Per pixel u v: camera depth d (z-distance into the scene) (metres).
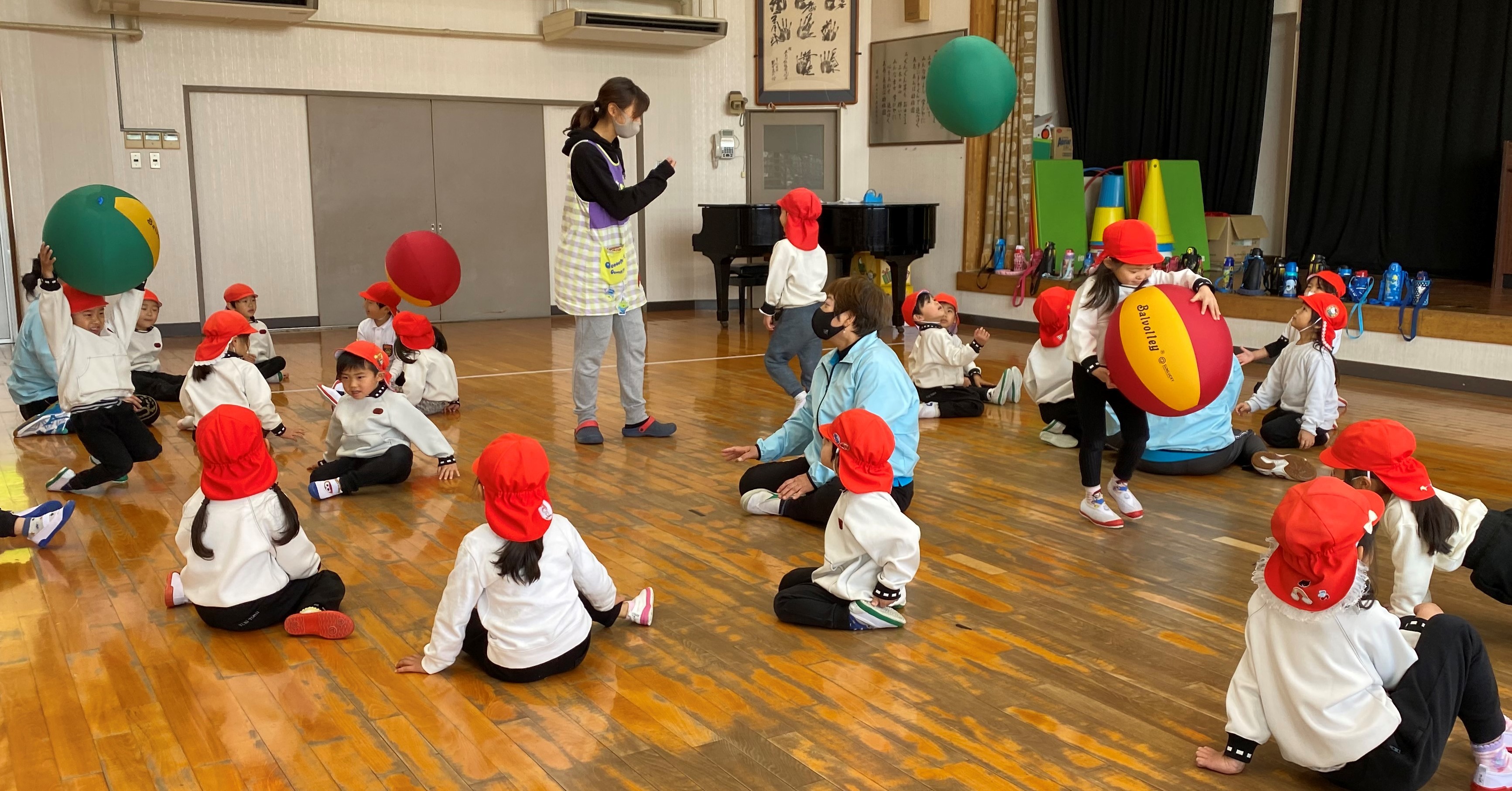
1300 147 9.51
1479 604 3.06
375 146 9.38
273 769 2.17
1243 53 9.34
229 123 8.84
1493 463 4.68
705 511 3.99
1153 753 2.25
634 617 2.90
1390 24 8.81
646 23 9.53
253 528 2.79
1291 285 7.50
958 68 6.94
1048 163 9.26
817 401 3.76
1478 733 2.03
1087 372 3.65
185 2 7.99
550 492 4.23
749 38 10.62
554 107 10.05
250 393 4.70
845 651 2.76
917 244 9.09
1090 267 8.77
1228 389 4.58
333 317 9.46
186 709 2.43
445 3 9.41
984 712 2.43
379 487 4.33
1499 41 8.34
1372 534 1.97
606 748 2.26
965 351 5.61
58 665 2.66
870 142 10.75
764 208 8.97
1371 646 1.95
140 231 4.22
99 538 3.67
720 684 2.57
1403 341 6.76
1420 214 8.92
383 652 2.75
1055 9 10.16
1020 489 4.29
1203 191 9.77
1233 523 3.85
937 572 3.35
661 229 10.56
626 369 5.10
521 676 2.54
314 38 8.99
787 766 2.19
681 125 10.46
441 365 5.72
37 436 5.23
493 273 10.06
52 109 8.20
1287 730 2.04
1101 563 3.43
